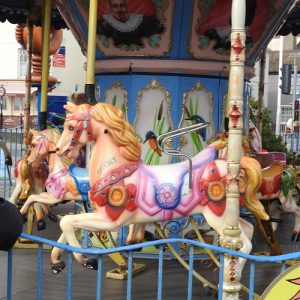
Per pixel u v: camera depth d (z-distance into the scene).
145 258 6.01
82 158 6.29
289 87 21.91
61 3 6.24
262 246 6.84
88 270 5.63
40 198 5.72
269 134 14.51
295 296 3.17
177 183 4.44
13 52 35.22
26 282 5.18
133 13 5.77
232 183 3.74
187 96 6.07
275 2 5.95
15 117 35.16
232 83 3.74
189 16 5.74
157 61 5.97
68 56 27.80
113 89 6.30
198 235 5.09
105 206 4.36
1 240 3.39
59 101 11.12
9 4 7.58
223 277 3.62
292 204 6.67
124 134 4.38
